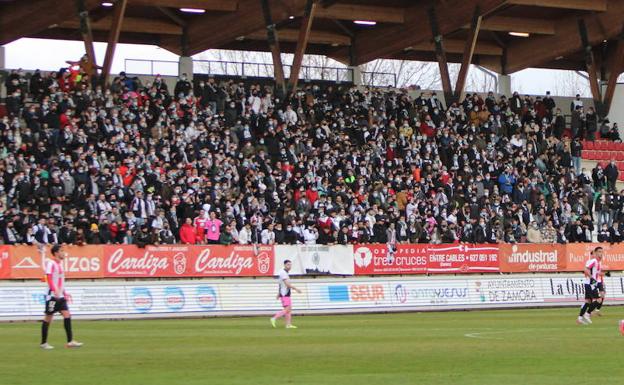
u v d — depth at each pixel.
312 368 27.00
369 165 72.81
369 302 63.44
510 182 76.06
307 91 82.12
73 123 64.62
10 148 62.50
